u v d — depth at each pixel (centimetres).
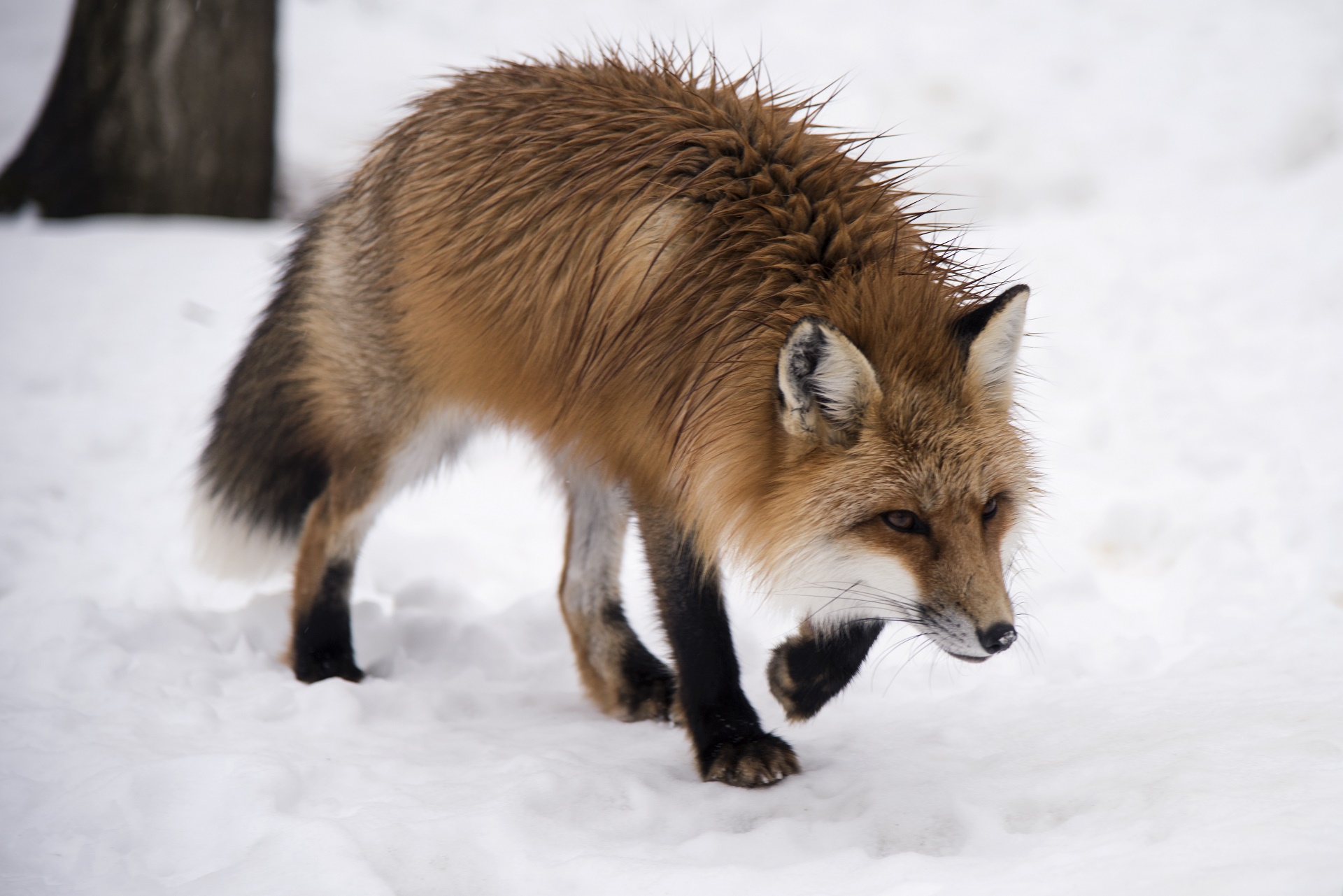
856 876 516
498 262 771
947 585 613
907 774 664
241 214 2603
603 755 745
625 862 548
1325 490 1201
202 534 1030
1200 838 486
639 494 737
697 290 677
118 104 2484
